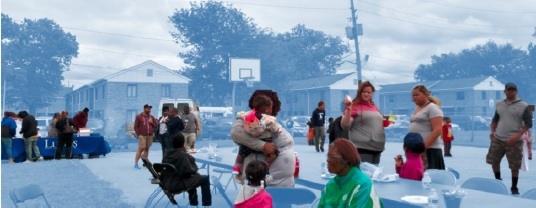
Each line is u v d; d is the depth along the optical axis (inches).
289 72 2573.8
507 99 306.2
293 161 190.7
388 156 693.3
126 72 2016.5
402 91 2508.6
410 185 172.6
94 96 2177.7
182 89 2110.0
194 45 2581.2
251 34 2620.6
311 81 2495.1
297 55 3065.9
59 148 628.1
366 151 239.8
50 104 2819.9
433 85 2474.2
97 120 1582.2
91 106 2224.4
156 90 2064.5
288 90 2527.1
